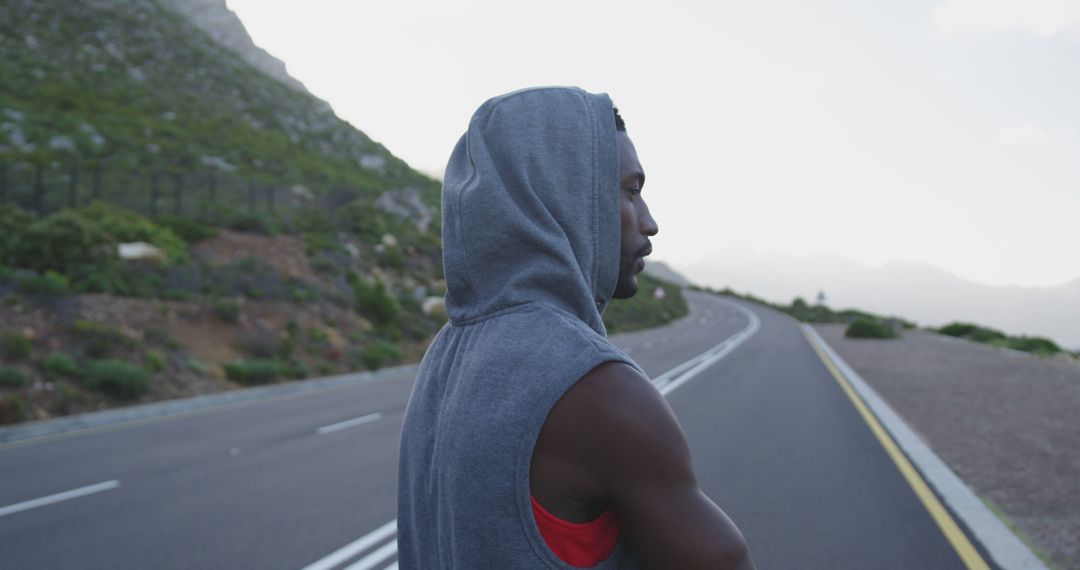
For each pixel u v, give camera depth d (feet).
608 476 2.41
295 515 19.35
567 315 2.72
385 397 46.03
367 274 95.55
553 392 2.44
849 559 15.74
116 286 56.70
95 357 44.75
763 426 33.14
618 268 3.14
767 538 17.13
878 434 31.04
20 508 20.48
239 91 219.82
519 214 2.83
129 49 209.87
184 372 47.96
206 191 117.29
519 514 2.44
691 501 2.38
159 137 144.25
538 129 2.98
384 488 22.13
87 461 26.96
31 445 30.73
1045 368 63.36
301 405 42.73
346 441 30.40
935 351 87.35
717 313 215.92
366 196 151.43
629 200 3.28
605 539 2.54
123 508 20.24
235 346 56.13
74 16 213.05
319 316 70.54
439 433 2.83
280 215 107.45
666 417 2.44
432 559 2.94
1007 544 16.56
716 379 55.16
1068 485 21.75
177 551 16.58
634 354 83.25
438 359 3.22
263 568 15.49
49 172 100.58
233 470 24.94
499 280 2.90
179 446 29.76
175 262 68.69
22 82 150.41
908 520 18.47
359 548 16.71
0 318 44.29
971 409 38.65
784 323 174.40
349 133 231.91
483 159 3.01
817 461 25.54
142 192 104.42
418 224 147.33
